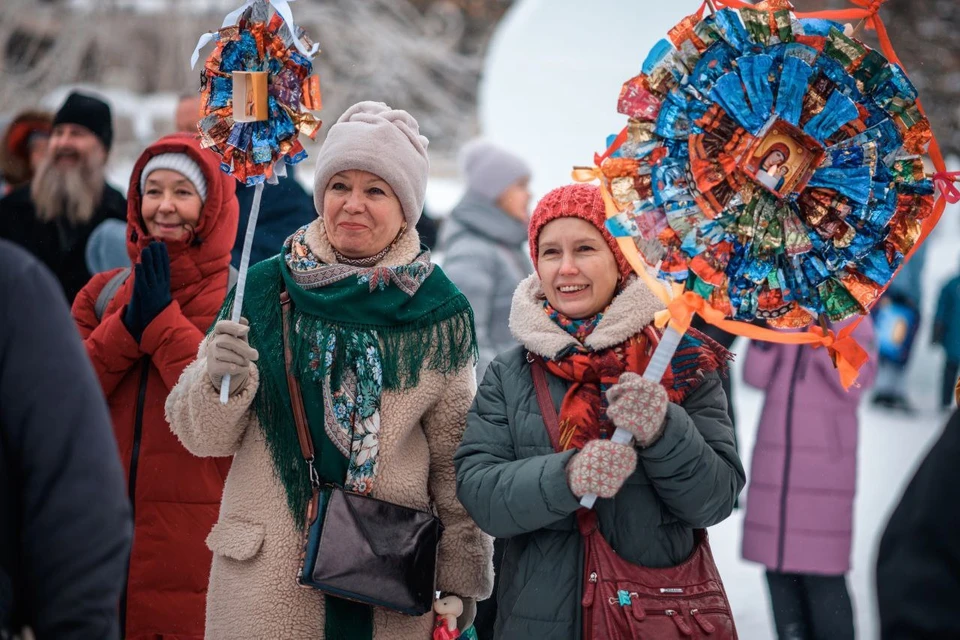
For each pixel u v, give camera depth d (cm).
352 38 2062
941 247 1627
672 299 305
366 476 322
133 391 395
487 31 2262
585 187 328
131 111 1694
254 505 324
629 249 304
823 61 299
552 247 328
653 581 308
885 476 859
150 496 387
